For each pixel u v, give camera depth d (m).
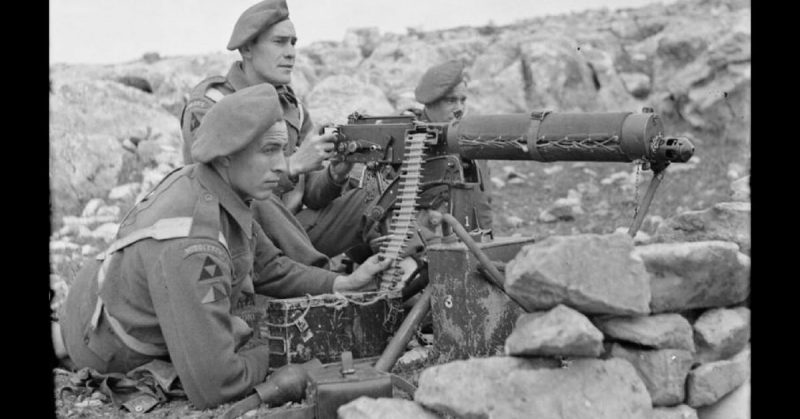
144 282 3.37
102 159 9.63
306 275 3.82
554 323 2.76
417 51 13.62
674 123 12.88
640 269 2.92
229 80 4.77
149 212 3.44
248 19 4.66
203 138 3.35
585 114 3.36
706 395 3.00
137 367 3.54
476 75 13.30
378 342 3.67
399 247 3.69
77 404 3.40
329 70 13.75
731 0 13.23
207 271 3.26
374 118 4.13
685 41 12.84
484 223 4.96
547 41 13.49
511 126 3.53
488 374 2.75
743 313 3.19
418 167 3.81
